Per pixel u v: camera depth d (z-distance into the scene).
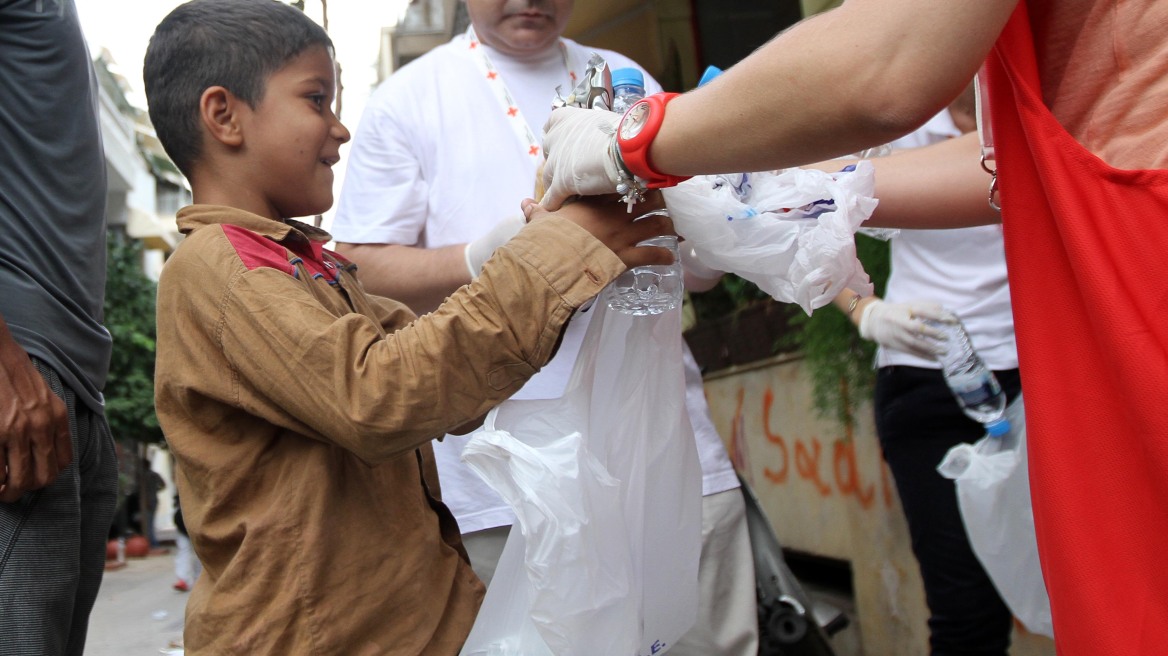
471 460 1.52
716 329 6.06
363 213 2.58
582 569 1.45
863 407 4.39
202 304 1.57
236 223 1.70
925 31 1.08
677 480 1.68
